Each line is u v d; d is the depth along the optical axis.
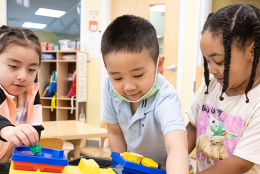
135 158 0.51
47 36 3.03
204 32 0.58
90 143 2.74
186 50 2.40
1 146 0.81
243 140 0.60
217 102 0.73
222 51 0.54
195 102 0.84
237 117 0.66
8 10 3.00
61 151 0.48
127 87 0.55
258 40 0.52
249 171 0.66
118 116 0.77
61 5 2.96
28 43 0.69
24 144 0.50
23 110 0.92
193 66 2.35
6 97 0.78
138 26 0.56
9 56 0.67
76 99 2.67
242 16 0.54
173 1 2.43
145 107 0.70
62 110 2.95
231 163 0.59
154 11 2.51
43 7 2.98
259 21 0.54
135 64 0.53
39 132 0.76
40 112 0.99
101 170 0.54
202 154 0.77
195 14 2.35
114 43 0.53
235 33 0.53
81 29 2.85
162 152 0.78
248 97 0.65
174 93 0.68
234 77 0.56
